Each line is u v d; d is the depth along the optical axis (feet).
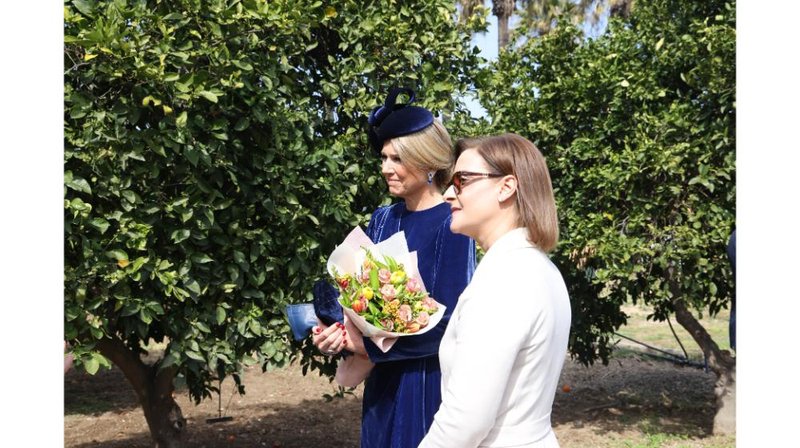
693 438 18.11
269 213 11.60
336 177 12.28
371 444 7.29
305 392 23.34
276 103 11.24
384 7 13.02
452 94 13.71
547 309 4.79
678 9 17.58
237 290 11.78
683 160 16.76
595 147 17.95
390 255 7.23
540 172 5.20
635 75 17.46
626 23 19.74
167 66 10.25
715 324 35.40
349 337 7.23
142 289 10.66
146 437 18.30
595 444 17.76
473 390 4.55
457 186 5.40
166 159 10.39
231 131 11.06
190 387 13.85
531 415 4.82
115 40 9.37
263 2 10.69
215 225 11.00
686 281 16.78
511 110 19.12
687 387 23.80
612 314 20.68
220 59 10.32
